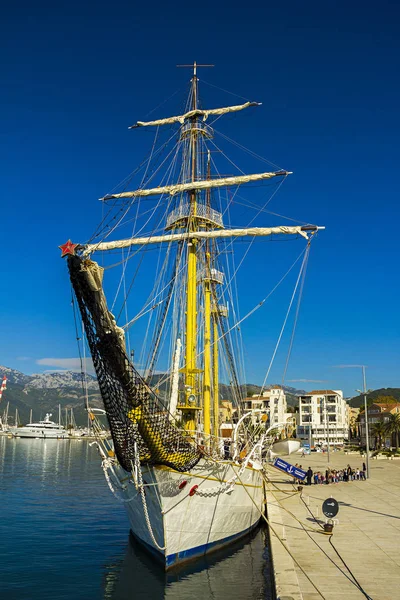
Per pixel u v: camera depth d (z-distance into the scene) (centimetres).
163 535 2059
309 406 14062
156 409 1800
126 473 2267
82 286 1450
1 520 3622
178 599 1898
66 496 4900
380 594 1606
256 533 2970
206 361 3272
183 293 3266
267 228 3281
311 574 1823
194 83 3769
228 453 2727
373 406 13650
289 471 4328
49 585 2105
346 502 3647
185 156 3641
